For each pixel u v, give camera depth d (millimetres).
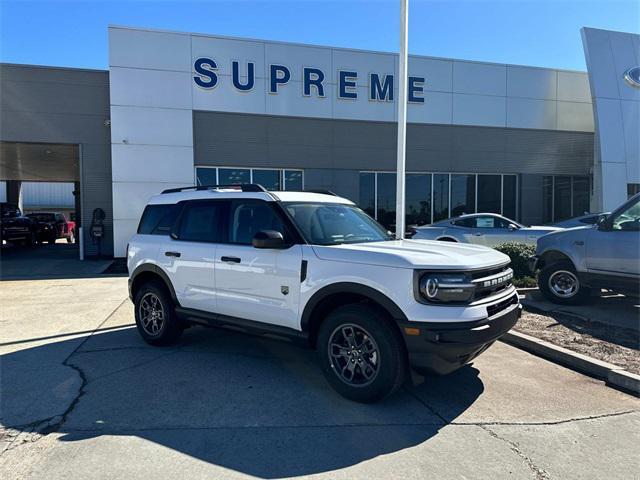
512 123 18484
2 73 15367
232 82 15930
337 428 3645
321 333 4262
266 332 4691
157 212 6090
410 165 17562
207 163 15883
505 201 18703
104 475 2980
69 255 17984
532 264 8086
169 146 15531
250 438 3477
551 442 3447
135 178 15344
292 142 16516
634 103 17875
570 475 3012
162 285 5816
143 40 15266
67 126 15852
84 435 3510
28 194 50188
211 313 5227
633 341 5754
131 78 15219
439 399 4211
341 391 4152
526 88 18578
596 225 7309
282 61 16297
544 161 18891
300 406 4039
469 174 18266
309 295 4324
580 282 7398
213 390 4383
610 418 3854
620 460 3199
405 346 3885
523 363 5234
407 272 3809
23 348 5738
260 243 4344
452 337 3662
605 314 7137
